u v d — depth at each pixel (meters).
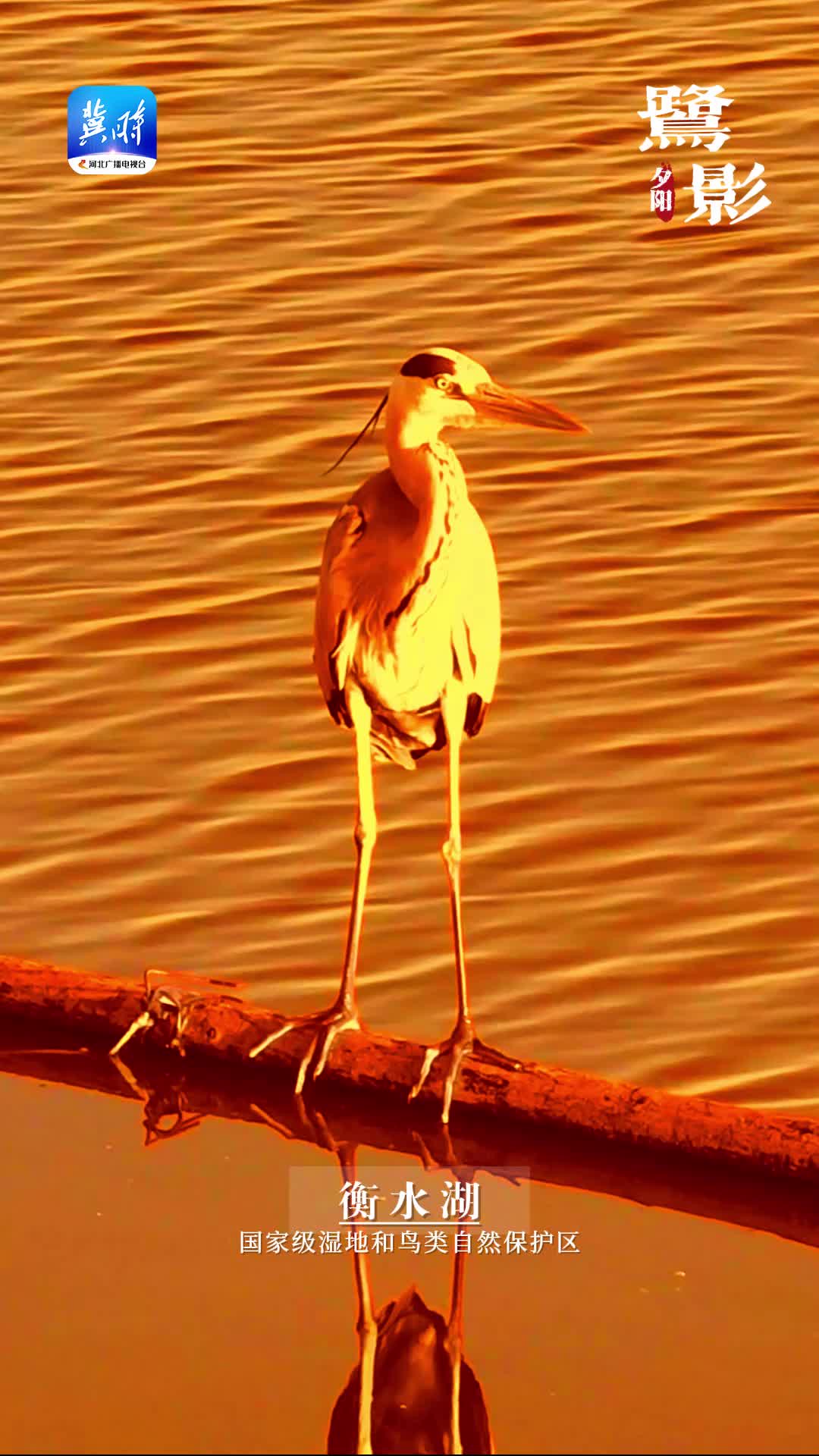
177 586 17.39
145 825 14.19
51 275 23.00
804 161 25.23
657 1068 11.71
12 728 15.41
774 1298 9.14
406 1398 8.37
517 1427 8.29
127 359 21.23
